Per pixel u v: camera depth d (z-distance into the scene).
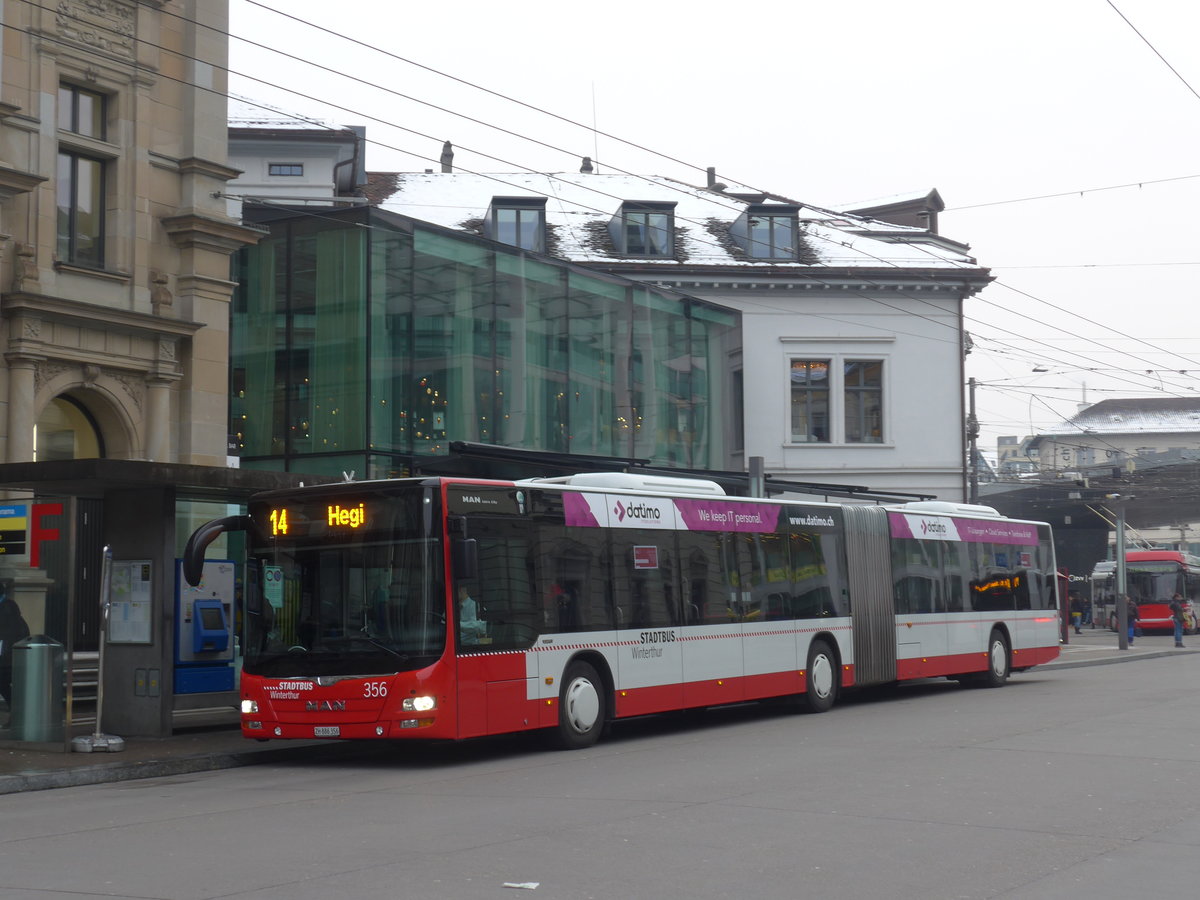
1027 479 69.38
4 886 7.77
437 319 27.89
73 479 15.12
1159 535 111.38
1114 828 9.34
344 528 14.50
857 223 46.56
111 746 15.00
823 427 40.09
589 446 32.06
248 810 10.94
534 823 9.79
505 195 38.91
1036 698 21.66
